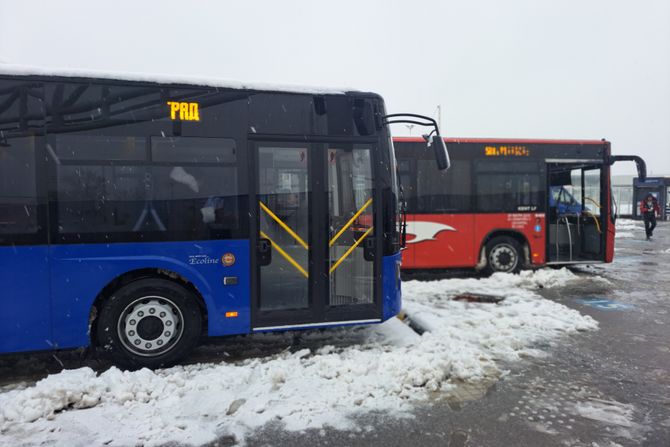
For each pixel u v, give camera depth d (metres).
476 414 3.51
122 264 4.27
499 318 6.02
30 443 3.06
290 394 3.76
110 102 4.27
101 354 4.43
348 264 4.98
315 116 4.85
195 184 4.47
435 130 5.14
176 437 3.15
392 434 3.22
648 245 16.27
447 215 9.16
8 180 4.02
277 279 4.75
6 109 4.03
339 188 4.94
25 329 4.09
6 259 4.02
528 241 9.45
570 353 4.88
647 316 6.48
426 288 8.27
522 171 9.42
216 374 4.10
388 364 4.20
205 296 4.51
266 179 4.71
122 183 4.29
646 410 3.59
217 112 4.55
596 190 9.95
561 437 3.19
